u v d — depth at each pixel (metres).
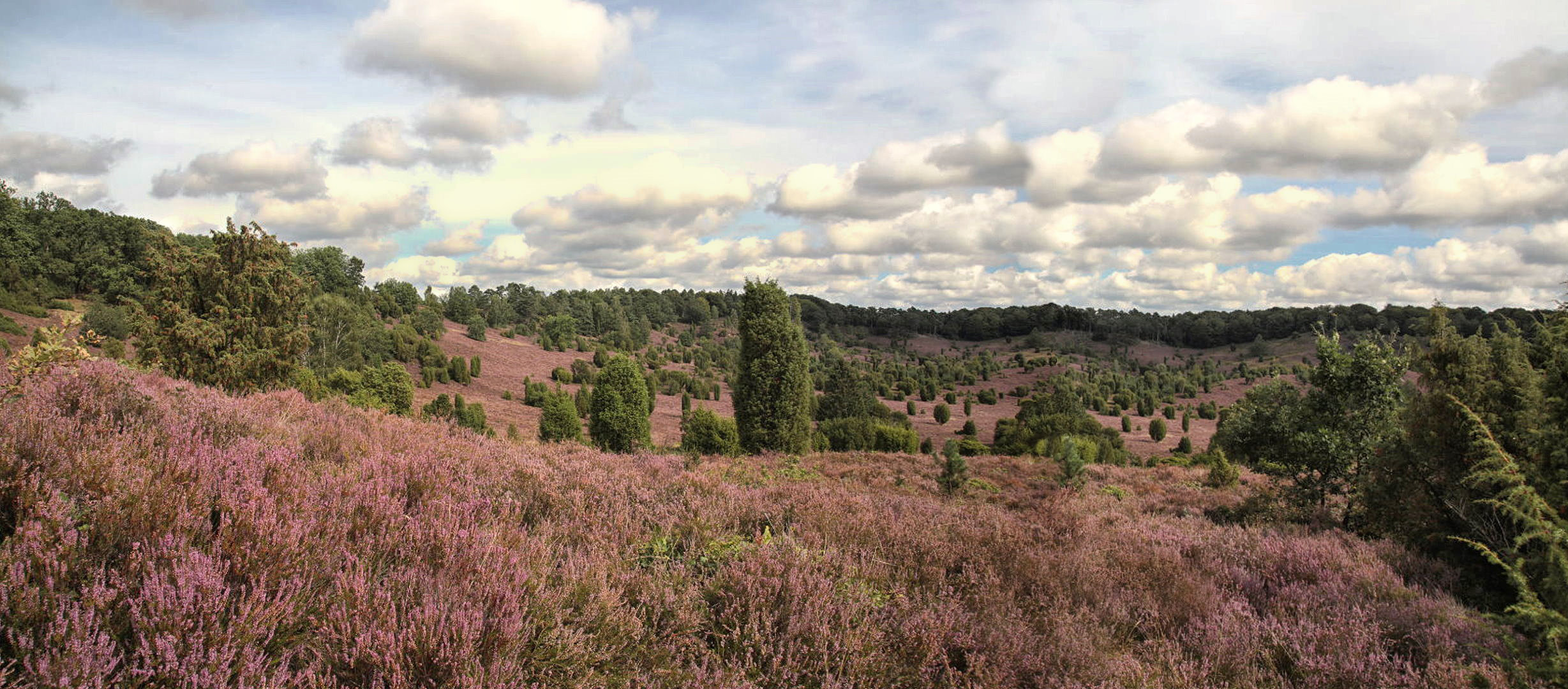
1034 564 5.22
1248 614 4.81
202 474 3.31
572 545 4.30
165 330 12.44
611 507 5.34
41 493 2.73
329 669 2.33
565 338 83.94
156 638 2.10
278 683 2.18
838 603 3.75
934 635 3.57
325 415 7.61
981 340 131.50
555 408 23.05
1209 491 14.74
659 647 3.17
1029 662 3.68
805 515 5.69
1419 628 4.41
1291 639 4.29
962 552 5.36
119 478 2.92
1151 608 4.92
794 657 3.28
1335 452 9.32
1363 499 8.09
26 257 58.94
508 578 3.03
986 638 3.78
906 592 4.31
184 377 12.26
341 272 76.19
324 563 2.94
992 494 13.55
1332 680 3.79
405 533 3.46
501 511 4.61
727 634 3.42
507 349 75.12
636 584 3.63
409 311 81.88
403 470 4.66
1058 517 7.56
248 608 2.34
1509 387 6.04
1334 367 9.62
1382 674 3.72
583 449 10.23
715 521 5.20
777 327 21.22
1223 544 7.00
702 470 9.24
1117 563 5.97
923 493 13.38
